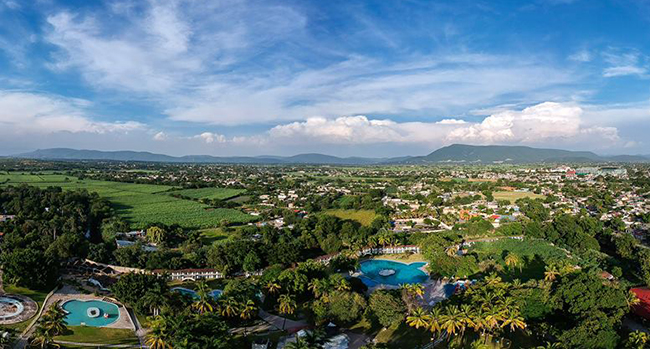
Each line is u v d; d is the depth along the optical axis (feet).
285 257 645.10
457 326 375.25
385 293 444.96
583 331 339.57
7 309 424.46
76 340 376.07
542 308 404.16
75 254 627.87
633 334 334.65
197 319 349.61
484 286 447.42
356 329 420.77
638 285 542.16
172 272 593.01
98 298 481.87
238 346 378.12
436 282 611.06
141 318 436.76
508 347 367.04
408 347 377.91
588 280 397.80
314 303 441.27
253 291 447.01
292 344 307.78
